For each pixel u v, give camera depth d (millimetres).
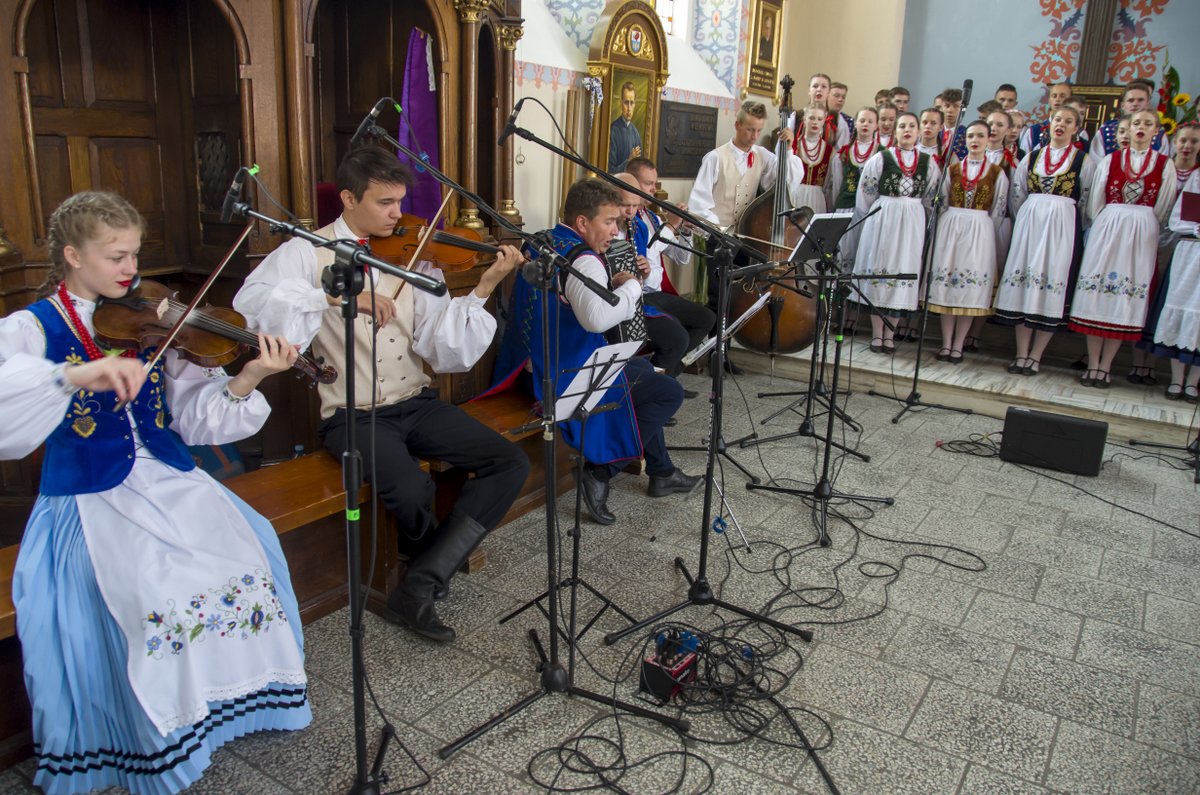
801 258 4004
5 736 2162
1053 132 5574
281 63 3275
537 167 5230
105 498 2043
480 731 2346
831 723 2471
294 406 3674
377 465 2709
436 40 3959
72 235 1937
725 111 7117
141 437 2143
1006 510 4055
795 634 2908
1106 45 7199
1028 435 4605
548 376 2273
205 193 3557
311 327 2561
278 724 2293
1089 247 5504
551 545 2428
